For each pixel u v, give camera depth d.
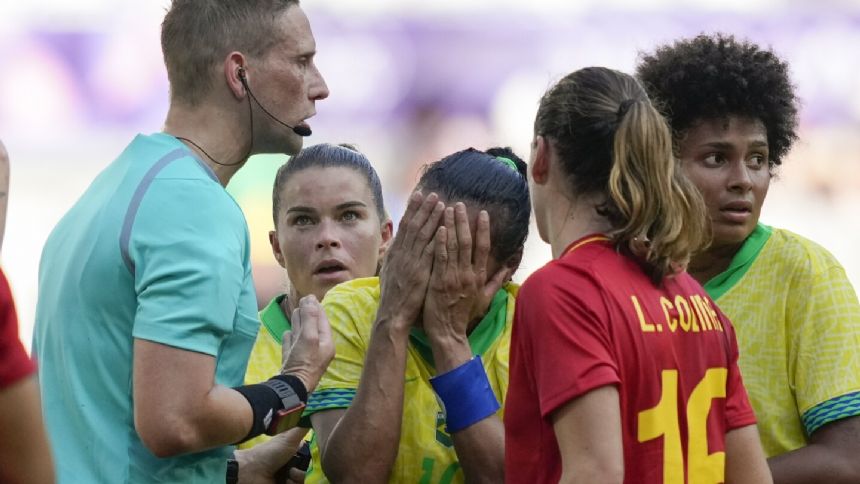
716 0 43.81
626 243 8.59
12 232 42.59
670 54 11.15
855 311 10.59
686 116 10.88
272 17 9.80
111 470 8.95
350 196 12.63
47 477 7.03
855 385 10.20
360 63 43.50
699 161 10.89
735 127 10.82
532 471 8.30
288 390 9.35
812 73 43.00
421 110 43.56
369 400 9.73
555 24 43.81
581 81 8.78
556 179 8.84
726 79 10.79
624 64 43.53
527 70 43.62
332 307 10.84
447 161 10.33
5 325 6.77
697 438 8.47
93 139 43.59
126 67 43.72
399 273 9.95
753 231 11.22
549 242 9.12
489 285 10.19
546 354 8.11
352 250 12.62
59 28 43.84
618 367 8.08
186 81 9.77
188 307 8.68
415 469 10.02
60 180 43.44
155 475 9.02
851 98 42.78
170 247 8.82
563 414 7.97
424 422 10.12
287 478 10.94
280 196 12.84
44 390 9.37
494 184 10.11
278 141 10.00
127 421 9.00
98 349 9.04
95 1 43.94
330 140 43.19
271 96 9.83
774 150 11.58
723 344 8.92
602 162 8.55
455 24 43.81
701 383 8.59
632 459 8.12
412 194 10.10
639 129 8.40
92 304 9.04
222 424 8.77
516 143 43.19
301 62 10.01
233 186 32.88
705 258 11.17
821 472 10.04
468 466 9.72
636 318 8.24
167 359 8.59
